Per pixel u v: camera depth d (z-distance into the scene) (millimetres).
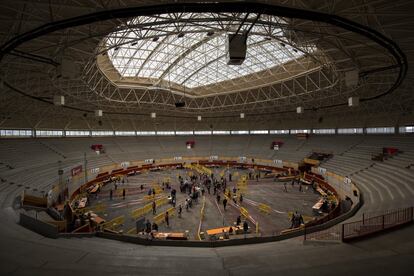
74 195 33312
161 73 41500
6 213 16875
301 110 34281
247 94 49188
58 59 21797
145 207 26266
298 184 40562
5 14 14672
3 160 30797
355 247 10406
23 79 27172
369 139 42750
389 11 13719
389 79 27812
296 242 14047
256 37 30562
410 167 28516
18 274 7211
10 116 37781
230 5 10609
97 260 9188
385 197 22344
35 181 28453
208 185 37250
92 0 13523
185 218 24750
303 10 11070
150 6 10734
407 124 38875
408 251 9406
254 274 7473
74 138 49781
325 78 34750
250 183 41500
